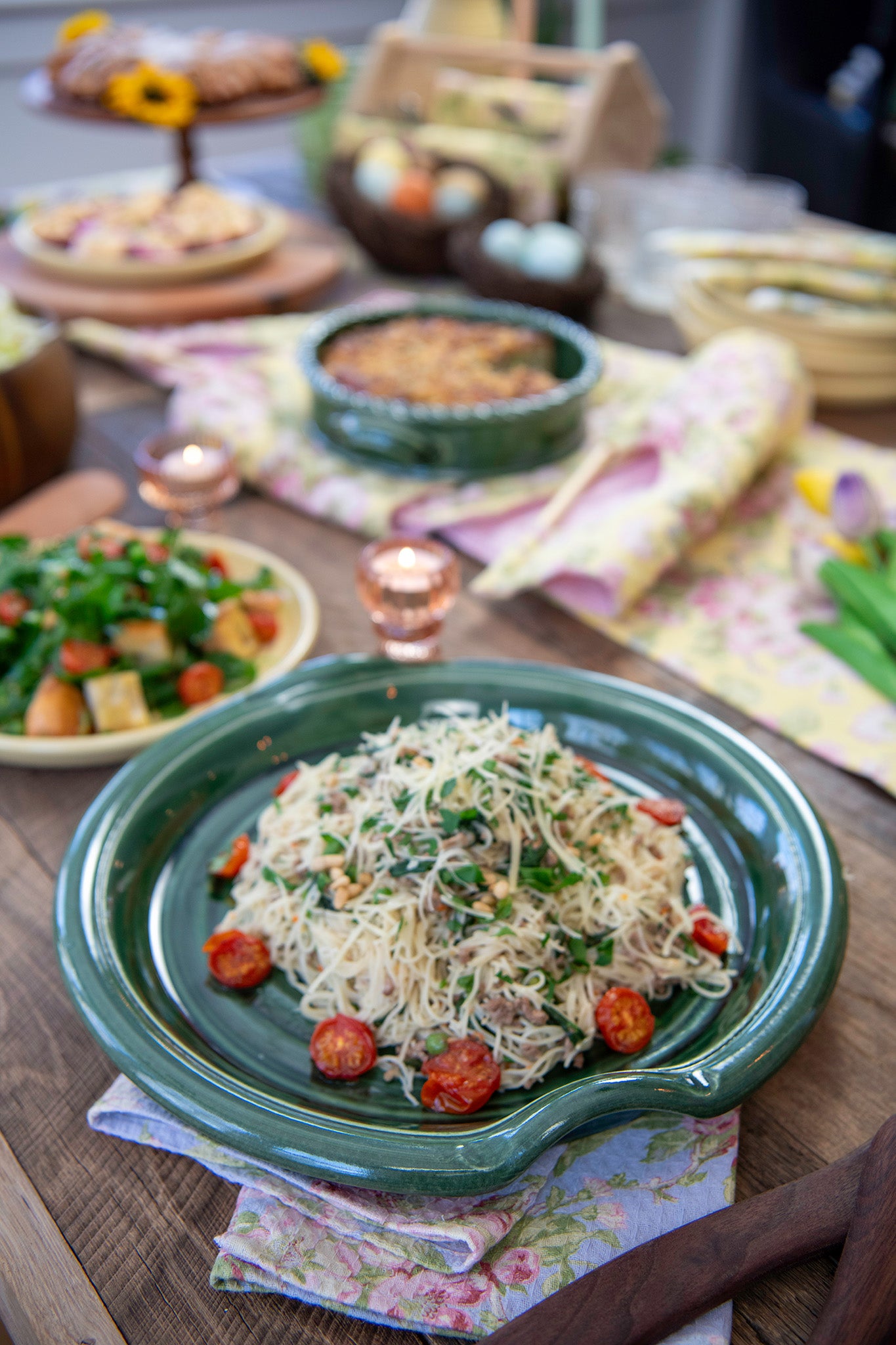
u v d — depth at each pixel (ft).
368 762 2.49
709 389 3.81
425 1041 2.18
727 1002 2.25
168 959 2.32
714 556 3.52
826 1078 2.26
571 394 3.70
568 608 3.32
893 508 3.64
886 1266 1.85
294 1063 2.19
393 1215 2.02
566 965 2.28
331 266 5.23
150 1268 2.05
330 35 10.43
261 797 2.60
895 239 5.57
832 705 2.98
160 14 9.35
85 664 2.78
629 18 12.01
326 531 3.64
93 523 3.37
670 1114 2.18
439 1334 1.98
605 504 3.64
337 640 3.17
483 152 5.48
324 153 6.16
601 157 5.59
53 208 5.29
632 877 2.35
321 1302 1.99
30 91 5.21
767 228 5.30
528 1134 1.94
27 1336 2.07
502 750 2.37
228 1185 2.14
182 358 4.35
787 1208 1.95
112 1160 2.17
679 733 2.61
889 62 8.50
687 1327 1.94
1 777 2.81
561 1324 1.86
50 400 3.56
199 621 2.89
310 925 2.30
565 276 4.68
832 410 4.36
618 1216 2.06
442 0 6.19
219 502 3.51
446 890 2.27
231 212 5.22
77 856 2.36
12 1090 2.25
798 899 2.28
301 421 3.98
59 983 2.41
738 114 10.70
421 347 4.09
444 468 3.71
